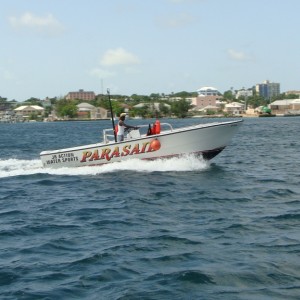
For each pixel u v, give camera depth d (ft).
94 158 75.61
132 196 57.31
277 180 67.97
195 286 29.66
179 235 40.14
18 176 75.61
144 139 73.77
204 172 73.82
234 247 36.68
